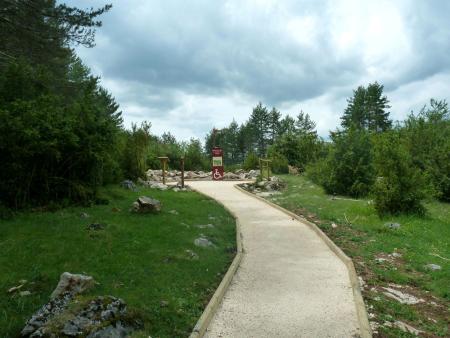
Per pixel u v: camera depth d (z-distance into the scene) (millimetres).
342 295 7184
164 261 8211
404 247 10766
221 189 23016
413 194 14570
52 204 11672
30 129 10742
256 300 6953
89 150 12375
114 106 54969
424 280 8422
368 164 19938
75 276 6223
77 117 12781
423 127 22406
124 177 19422
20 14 18781
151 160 32188
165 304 6254
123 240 9281
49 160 11773
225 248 10109
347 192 20219
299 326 5988
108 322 4953
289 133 38844
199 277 7703
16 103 10930
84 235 9250
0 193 10891
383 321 6230
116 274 7223
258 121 88438
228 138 93812
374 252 10195
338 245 10578
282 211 15836
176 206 14609
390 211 14781
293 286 7629
